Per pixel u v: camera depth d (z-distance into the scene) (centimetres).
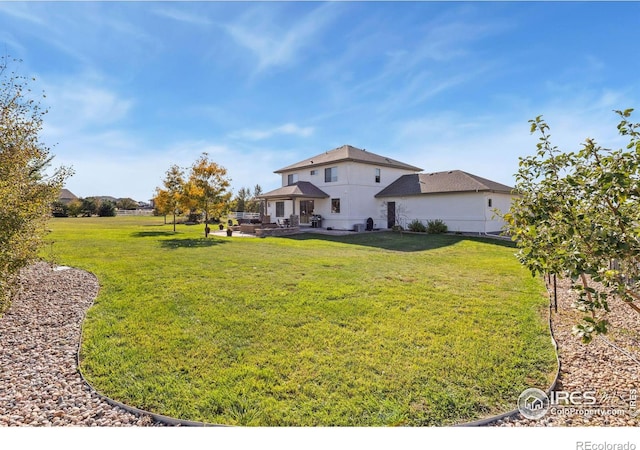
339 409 285
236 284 699
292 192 2327
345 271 863
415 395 304
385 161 2548
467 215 2009
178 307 546
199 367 354
